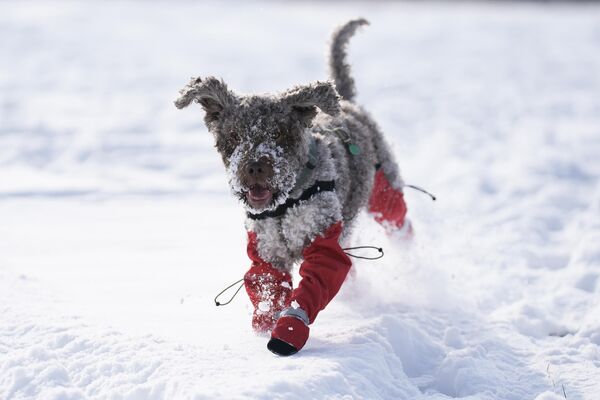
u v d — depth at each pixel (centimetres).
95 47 3044
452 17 5434
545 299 736
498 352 589
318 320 623
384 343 556
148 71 2495
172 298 675
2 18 3953
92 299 664
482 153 1484
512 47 3419
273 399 441
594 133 1673
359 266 746
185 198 1133
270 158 534
